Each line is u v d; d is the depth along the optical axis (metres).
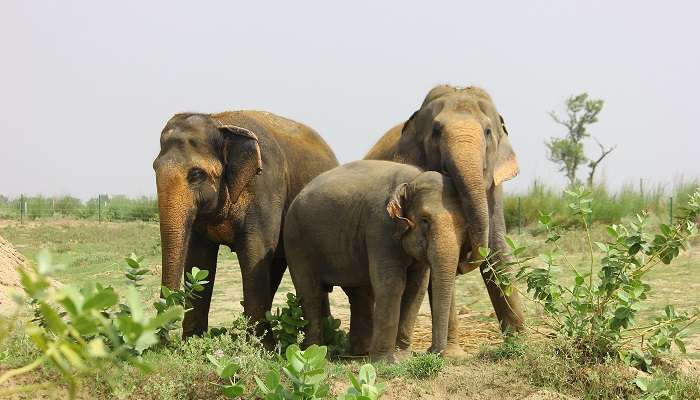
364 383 7.71
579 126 61.53
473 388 9.51
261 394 8.59
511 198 35.31
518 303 12.75
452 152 12.20
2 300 12.24
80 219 47.75
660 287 18.48
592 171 60.47
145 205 50.62
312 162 14.48
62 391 8.08
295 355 7.82
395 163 12.02
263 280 12.88
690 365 10.64
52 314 2.65
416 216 10.65
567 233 28.44
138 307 2.88
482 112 13.27
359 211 11.56
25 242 34.03
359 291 12.73
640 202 34.22
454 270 10.45
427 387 9.48
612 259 10.37
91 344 2.72
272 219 13.12
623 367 9.90
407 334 11.38
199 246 13.16
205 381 8.88
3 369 8.26
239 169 12.66
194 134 12.49
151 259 27.33
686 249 10.41
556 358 9.89
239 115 13.52
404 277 11.10
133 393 8.48
